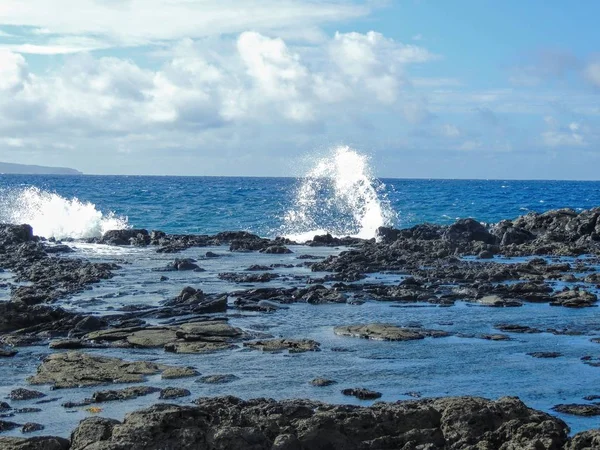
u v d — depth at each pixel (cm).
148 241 5369
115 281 3362
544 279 3519
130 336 2161
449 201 10562
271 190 13088
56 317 2383
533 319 2497
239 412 1218
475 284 3219
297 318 2506
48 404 1523
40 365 1823
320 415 1206
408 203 9881
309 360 1911
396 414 1244
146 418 1126
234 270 3841
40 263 3853
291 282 3378
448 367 1839
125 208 8500
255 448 1103
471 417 1221
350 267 3847
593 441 1115
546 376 1756
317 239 5497
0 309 2322
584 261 4300
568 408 1495
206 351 2006
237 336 2189
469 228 5284
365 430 1212
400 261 4112
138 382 1689
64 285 3152
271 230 6762
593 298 2866
